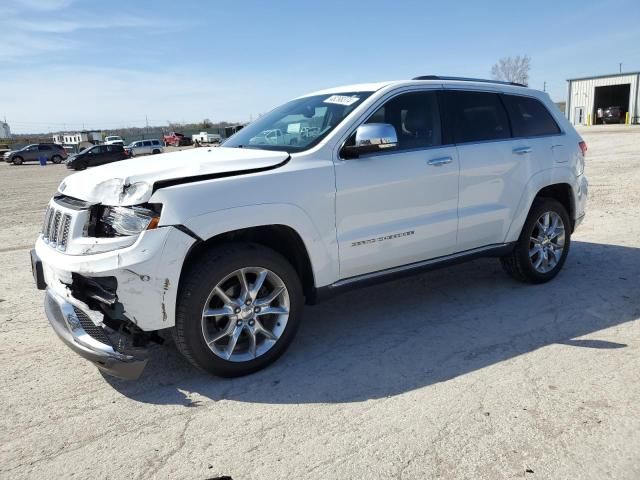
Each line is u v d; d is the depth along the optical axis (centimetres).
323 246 371
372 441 278
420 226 416
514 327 420
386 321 445
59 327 327
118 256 305
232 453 272
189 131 7669
